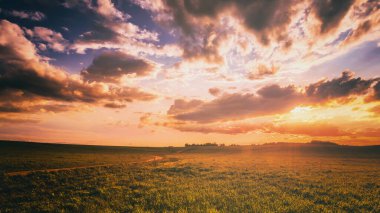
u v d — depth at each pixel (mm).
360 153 80375
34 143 94625
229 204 12477
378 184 18969
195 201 13227
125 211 11844
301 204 12383
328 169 29844
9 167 26438
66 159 41469
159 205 12578
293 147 114812
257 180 20547
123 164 35188
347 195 14961
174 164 36812
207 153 90000
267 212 10977
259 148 117750
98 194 15305
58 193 15867
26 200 14312
